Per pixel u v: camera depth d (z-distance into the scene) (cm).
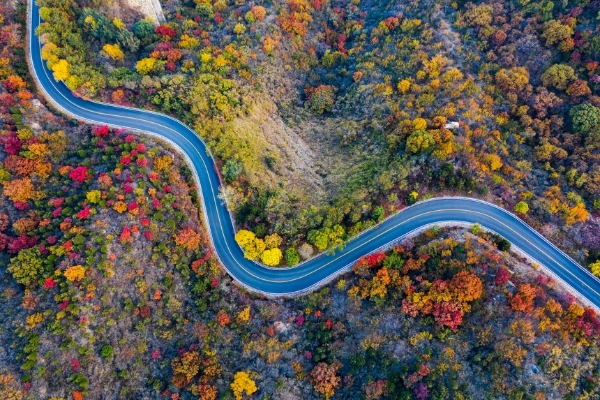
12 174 8875
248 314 9462
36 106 10162
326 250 10244
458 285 8625
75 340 7812
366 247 10406
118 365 8144
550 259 9906
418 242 10088
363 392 8462
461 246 9575
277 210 10238
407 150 10356
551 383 8088
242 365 8900
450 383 8194
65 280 8019
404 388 8344
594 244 9662
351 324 9362
